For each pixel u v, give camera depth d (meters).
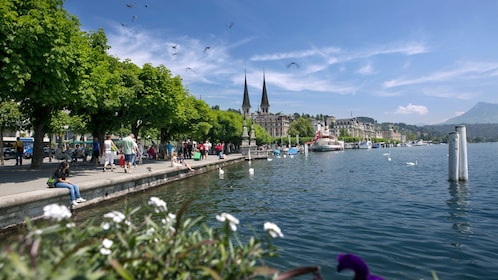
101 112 25.53
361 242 7.86
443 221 9.92
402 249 7.29
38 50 13.01
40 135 20.22
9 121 30.58
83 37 20.25
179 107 33.53
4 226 8.54
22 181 13.57
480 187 17.23
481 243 7.62
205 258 3.19
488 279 5.60
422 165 36.44
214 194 16.38
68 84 15.76
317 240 8.07
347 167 35.75
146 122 30.53
